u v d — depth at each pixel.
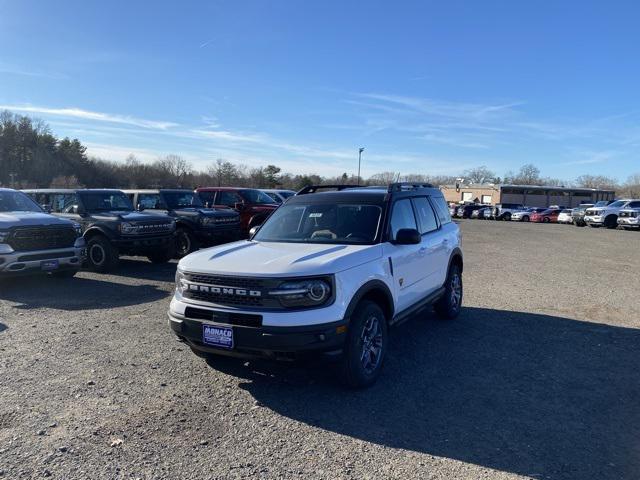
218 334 4.09
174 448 3.43
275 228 5.62
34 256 8.83
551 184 126.81
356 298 4.25
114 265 10.91
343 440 3.57
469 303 8.33
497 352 5.67
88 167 97.50
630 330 6.73
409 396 4.37
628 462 3.34
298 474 3.12
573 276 11.52
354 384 4.37
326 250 4.60
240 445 3.48
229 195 16.45
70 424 3.75
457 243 7.17
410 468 3.21
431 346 5.85
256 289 4.02
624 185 120.31
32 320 6.72
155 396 4.29
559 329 6.71
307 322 3.91
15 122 93.69
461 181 92.38
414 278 5.55
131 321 6.70
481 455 3.39
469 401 4.29
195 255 4.78
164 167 96.56
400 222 5.49
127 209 12.25
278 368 4.96
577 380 4.84
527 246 19.47
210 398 4.26
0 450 3.37
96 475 3.08
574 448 3.52
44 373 4.78
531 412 4.10
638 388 4.66
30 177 90.00
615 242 22.00
